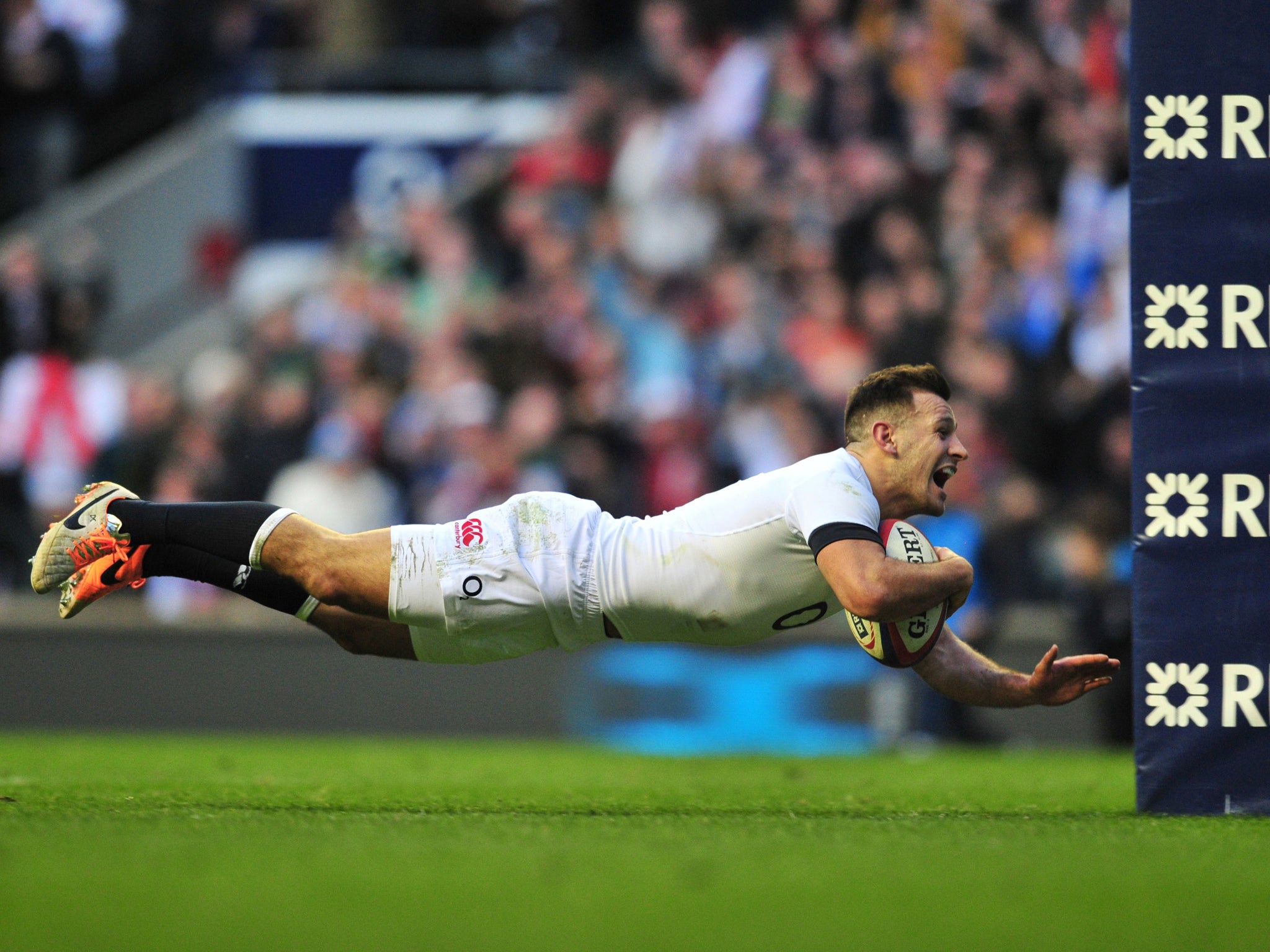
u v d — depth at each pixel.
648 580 15.52
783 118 51.47
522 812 15.68
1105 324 43.72
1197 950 8.24
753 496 15.34
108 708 39.03
